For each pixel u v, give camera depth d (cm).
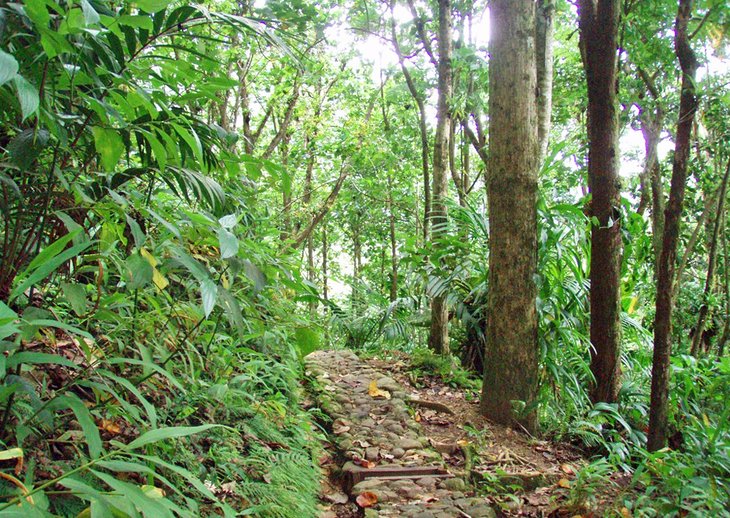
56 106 157
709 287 557
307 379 488
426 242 625
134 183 245
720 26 374
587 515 305
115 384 197
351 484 332
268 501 224
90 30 131
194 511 125
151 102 161
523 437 427
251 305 234
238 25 189
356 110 1358
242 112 1122
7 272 155
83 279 226
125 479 176
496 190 450
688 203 780
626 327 603
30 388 134
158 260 184
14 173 171
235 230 244
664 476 312
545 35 682
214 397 238
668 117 679
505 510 316
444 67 691
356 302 740
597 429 415
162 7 135
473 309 605
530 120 446
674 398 409
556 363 456
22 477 143
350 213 1523
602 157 457
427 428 434
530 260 446
